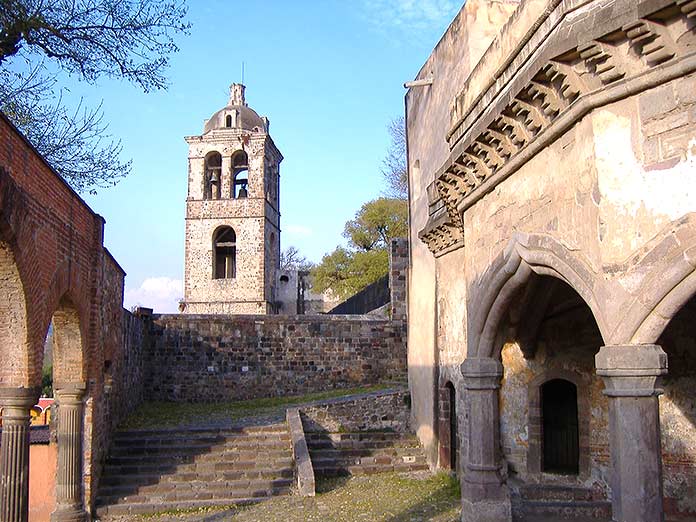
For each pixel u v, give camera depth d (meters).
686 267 5.49
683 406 10.11
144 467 15.04
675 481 10.06
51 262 10.71
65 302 12.21
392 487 14.34
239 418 19.23
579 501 10.95
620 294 5.99
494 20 13.39
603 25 5.90
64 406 12.88
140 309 22.88
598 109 6.31
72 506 12.67
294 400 22.80
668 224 5.67
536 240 7.56
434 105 16.03
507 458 11.85
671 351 10.20
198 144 43.50
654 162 5.82
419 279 17.62
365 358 24.94
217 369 24.00
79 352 12.92
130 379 19.97
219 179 44.59
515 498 11.09
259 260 42.22
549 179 7.35
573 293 10.48
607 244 6.14
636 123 5.99
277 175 47.81
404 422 18.80
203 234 42.62
